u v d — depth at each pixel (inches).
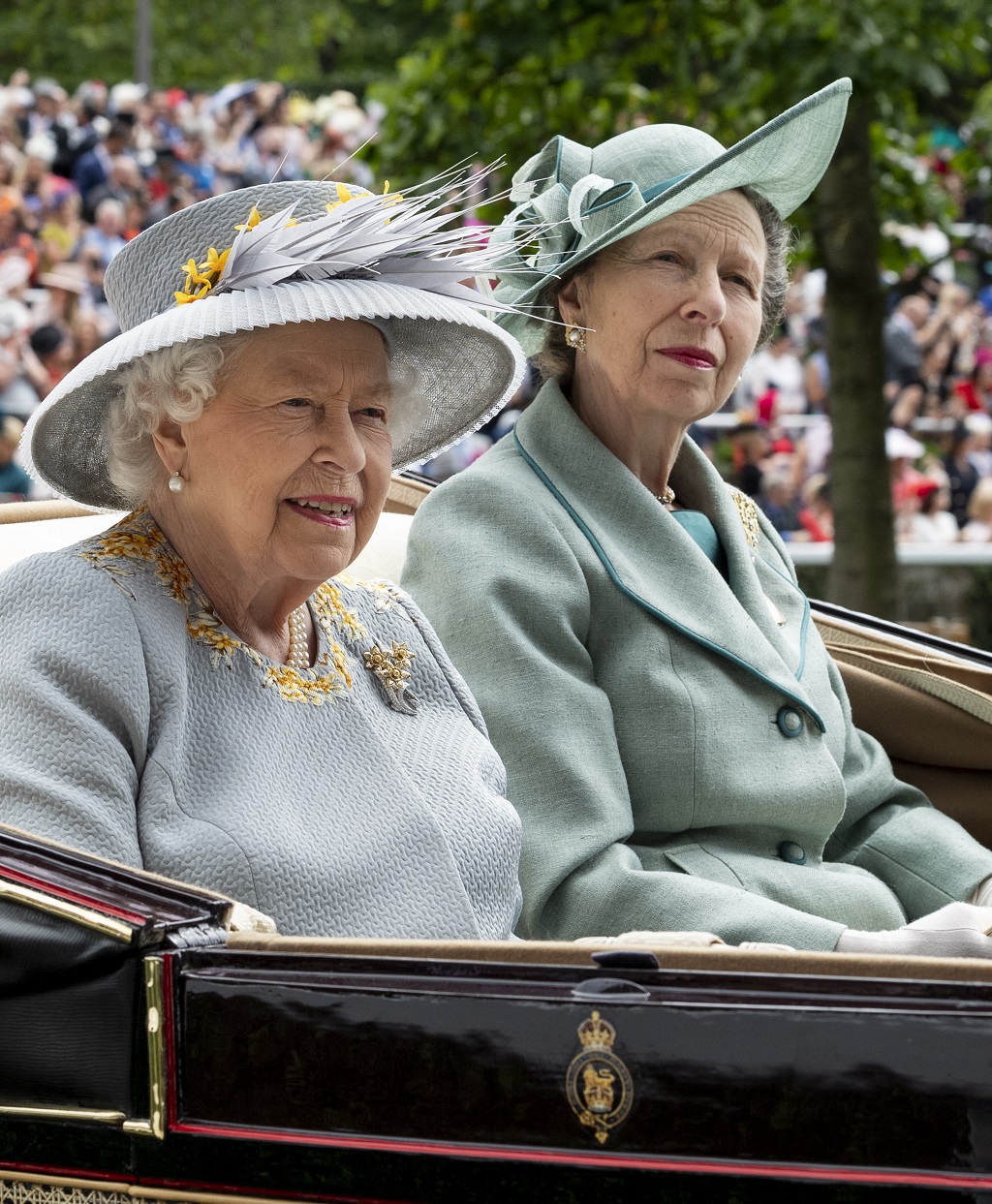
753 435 845.2
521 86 494.0
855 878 188.5
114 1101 102.7
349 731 147.6
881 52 443.8
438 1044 97.6
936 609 580.7
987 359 882.1
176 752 132.4
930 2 464.8
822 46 450.6
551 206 194.7
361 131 1012.5
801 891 179.9
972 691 209.5
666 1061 94.3
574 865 167.3
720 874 176.9
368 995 98.7
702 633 184.4
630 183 190.2
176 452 142.1
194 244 144.5
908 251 544.7
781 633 197.6
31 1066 104.7
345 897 135.6
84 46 1899.6
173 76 1905.8
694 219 190.5
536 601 178.7
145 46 1310.3
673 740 178.5
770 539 219.0
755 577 200.1
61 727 127.3
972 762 211.8
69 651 130.9
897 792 206.4
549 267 195.8
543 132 491.2
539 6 482.6
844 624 223.5
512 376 163.9
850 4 446.3
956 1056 90.7
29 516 189.6
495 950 101.4
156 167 921.5
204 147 950.4
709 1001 94.3
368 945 102.0
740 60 458.3
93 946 102.7
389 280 144.1
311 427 140.0
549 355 203.6
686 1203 93.7
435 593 181.0
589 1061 95.3
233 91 975.0
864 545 497.7
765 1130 92.7
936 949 152.3
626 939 118.0
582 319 197.5
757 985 94.4
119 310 150.3
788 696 186.9
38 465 147.4
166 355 138.1
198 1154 101.7
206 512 142.1
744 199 195.9
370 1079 98.4
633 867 169.0
